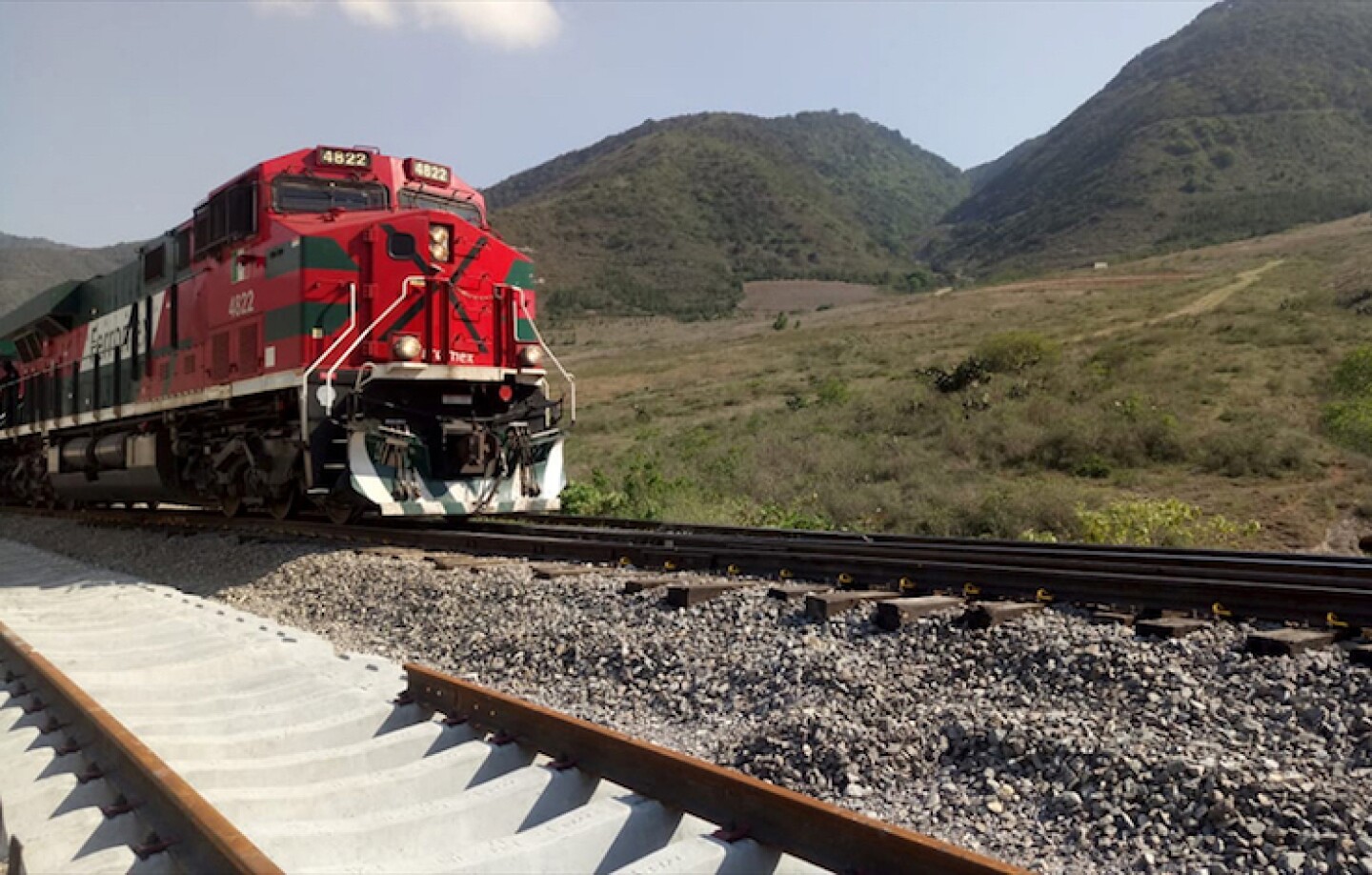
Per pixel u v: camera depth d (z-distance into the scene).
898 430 26.83
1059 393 28.09
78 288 18.12
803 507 18.44
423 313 11.75
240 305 12.32
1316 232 96.56
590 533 11.94
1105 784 4.38
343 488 11.10
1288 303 40.16
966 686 5.77
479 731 4.97
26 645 6.41
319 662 6.57
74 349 18.23
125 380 15.89
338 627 8.90
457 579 9.22
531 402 12.64
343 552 11.08
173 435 14.23
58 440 18.94
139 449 14.99
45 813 4.20
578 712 6.21
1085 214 197.88
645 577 8.59
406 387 11.60
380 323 11.50
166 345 14.45
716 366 57.84
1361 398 22.50
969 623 6.41
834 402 33.34
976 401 27.62
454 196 13.45
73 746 4.81
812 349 58.16
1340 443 20.52
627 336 123.19
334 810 4.16
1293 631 5.68
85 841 3.79
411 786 4.33
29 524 19.22
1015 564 8.58
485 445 11.73
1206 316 40.53
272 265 11.66
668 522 13.40
